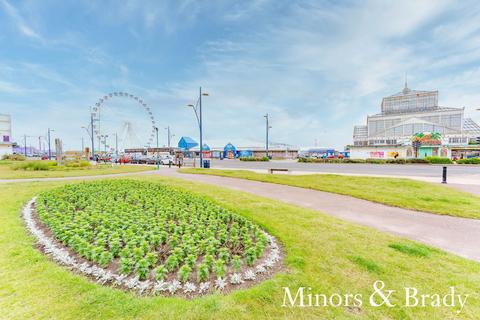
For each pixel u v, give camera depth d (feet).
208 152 240.73
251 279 11.16
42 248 14.25
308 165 116.57
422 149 153.69
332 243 14.98
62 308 8.72
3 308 8.66
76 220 17.57
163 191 30.91
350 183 41.88
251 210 23.16
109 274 11.02
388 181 42.14
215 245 14.25
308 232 16.97
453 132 206.80
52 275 10.85
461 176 58.08
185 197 27.48
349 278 11.05
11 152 203.21
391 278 11.10
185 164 129.80
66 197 26.55
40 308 8.70
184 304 9.04
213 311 8.70
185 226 16.94
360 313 8.80
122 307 8.83
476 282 10.81
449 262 12.68
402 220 21.68
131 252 12.68
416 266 12.16
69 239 14.12
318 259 12.83
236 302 9.23
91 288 9.96
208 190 34.68
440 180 48.73
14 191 32.35
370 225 20.25
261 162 153.07
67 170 73.31
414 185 38.47
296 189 38.29
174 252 12.59
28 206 23.99
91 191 29.53
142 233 15.46
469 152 166.61
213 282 10.84
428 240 16.85
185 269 10.69
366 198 30.42
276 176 53.72
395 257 13.11
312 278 11.00
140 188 32.91
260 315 8.57
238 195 30.94
